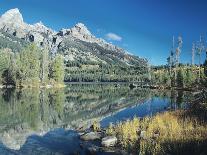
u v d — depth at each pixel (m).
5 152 29.84
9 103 77.69
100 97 106.88
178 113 43.09
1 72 151.38
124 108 71.56
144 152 26.31
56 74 175.25
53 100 91.25
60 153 29.56
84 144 32.81
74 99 97.25
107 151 29.16
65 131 41.44
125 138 31.97
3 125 46.28
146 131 33.03
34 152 29.92
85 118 55.22
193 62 138.75
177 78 137.38
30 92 121.94
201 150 24.58
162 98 96.38
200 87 101.31
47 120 52.31
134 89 162.50
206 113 39.31
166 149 26.61
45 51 169.12
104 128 42.28
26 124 47.53
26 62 155.75
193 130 30.72
